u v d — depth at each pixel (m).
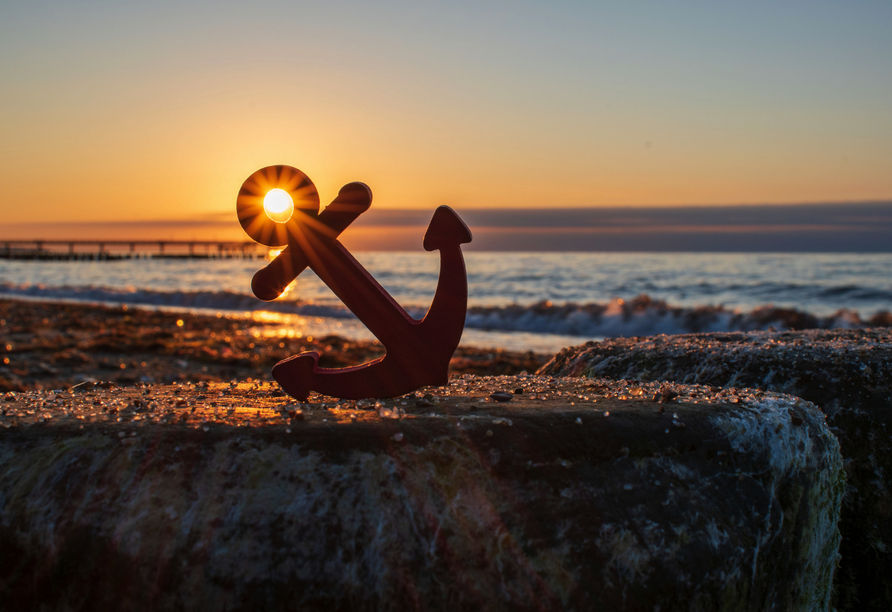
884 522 2.59
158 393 2.60
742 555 1.79
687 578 1.69
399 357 2.21
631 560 1.67
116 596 1.59
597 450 1.85
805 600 2.10
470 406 2.12
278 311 20.17
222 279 41.56
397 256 90.94
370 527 1.63
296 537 1.61
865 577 2.59
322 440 1.76
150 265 64.88
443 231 2.16
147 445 1.77
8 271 50.03
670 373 3.26
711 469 1.92
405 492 1.68
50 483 1.73
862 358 2.96
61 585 1.62
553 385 2.73
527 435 1.84
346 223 2.20
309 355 2.24
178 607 1.57
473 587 1.60
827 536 2.20
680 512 1.79
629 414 1.98
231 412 2.04
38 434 1.83
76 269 54.31
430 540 1.63
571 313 16.39
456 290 2.18
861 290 24.22
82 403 2.26
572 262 56.69
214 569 1.58
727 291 26.88
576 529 1.69
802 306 22.16
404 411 2.07
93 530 1.65
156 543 1.62
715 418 2.03
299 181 2.16
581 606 1.61
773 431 2.07
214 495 1.67
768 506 1.93
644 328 15.53
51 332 12.70
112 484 1.71
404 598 1.58
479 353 10.92
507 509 1.70
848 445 2.70
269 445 1.75
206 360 9.65
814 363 2.98
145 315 17.02
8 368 8.19
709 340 3.77
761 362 3.06
